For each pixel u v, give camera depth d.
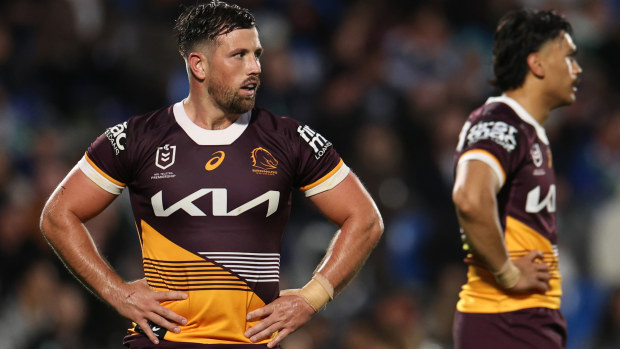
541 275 16.34
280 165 13.91
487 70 41.59
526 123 16.86
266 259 13.85
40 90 34.78
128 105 35.62
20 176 30.92
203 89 13.91
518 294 16.50
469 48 41.94
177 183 13.66
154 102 35.78
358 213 14.15
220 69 13.67
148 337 13.80
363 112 36.50
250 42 13.78
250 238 13.71
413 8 42.56
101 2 37.12
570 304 32.78
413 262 32.59
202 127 13.95
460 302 17.23
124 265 28.66
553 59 17.14
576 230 33.84
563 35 17.25
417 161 35.66
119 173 13.98
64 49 35.34
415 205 33.88
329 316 28.75
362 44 40.09
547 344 16.52
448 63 41.28
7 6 36.22
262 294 13.78
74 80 35.41
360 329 27.78
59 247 13.86
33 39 35.91
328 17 42.34
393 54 40.47
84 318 28.03
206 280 13.59
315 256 30.33
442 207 34.47
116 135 13.95
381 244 30.55
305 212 32.03
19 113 33.47
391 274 30.47
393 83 39.41
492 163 16.05
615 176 36.78
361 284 29.72
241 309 13.65
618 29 45.62
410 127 37.22
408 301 28.19
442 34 42.62
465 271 29.89
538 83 17.22
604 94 41.53
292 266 30.59
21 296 27.55
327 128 35.81
